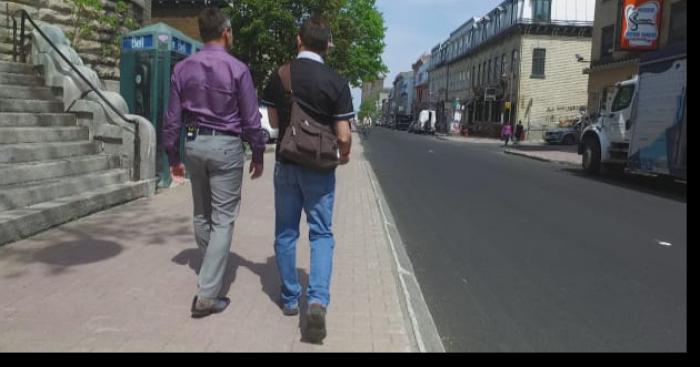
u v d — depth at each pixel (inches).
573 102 1856.5
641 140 568.4
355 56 1711.4
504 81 1964.8
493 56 2151.8
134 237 247.0
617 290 220.4
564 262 260.7
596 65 1181.1
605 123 658.2
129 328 153.8
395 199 435.5
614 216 386.3
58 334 148.2
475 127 2277.3
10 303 167.5
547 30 1828.2
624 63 1059.9
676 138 512.7
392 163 751.1
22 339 144.4
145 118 371.9
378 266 228.4
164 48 388.2
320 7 978.1
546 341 169.5
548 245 293.4
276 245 166.4
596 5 1200.8
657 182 618.5
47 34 374.9
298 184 158.9
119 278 192.7
